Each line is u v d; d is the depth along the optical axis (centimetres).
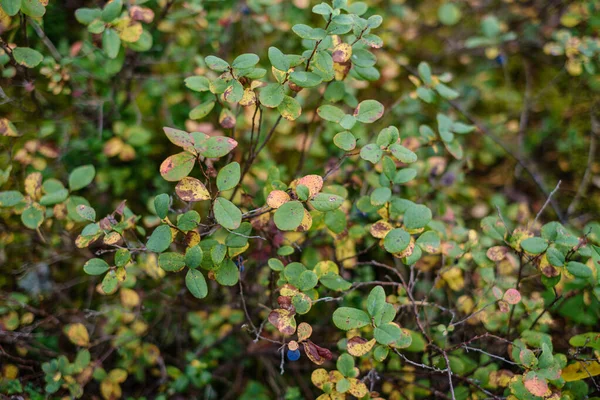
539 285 56
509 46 79
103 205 62
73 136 62
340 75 48
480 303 49
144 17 51
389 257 59
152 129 66
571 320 53
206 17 66
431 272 58
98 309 58
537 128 74
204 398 57
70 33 65
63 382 49
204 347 58
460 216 64
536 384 39
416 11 84
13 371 50
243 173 49
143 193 63
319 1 76
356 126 64
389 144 42
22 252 57
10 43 53
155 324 58
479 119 76
